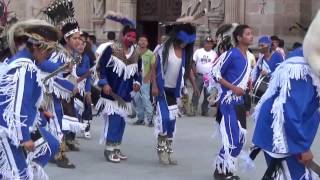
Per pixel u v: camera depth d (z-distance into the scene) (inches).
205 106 597.6
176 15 893.8
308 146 209.3
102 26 938.7
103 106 366.0
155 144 436.1
